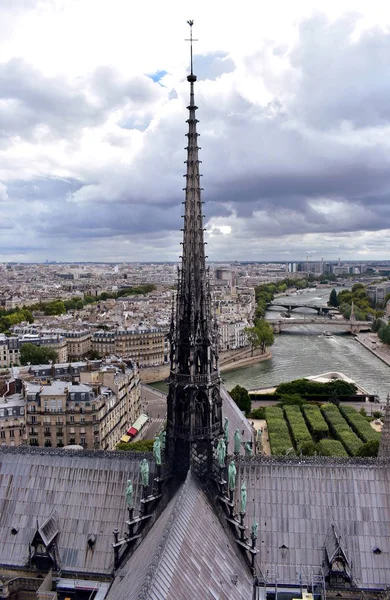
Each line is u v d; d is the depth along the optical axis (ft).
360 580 330.54
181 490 307.58
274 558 339.36
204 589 259.19
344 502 353.92
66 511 369.91
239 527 323.57
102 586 338.75
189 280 326.65
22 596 358.84
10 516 373.61
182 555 263.49
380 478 360.28
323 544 342.64
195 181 325.01
